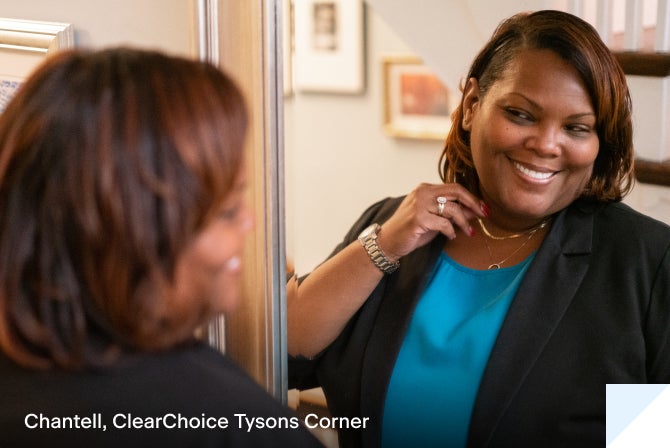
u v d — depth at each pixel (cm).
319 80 188
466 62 204
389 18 198
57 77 75
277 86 133
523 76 125
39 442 81
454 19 201
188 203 73
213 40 133
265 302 138
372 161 184
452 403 132
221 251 79
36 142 73
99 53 77
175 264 74
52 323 76
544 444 125
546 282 129
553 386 125
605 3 198
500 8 196
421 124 192
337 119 185
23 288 76
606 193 132
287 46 133
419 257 143
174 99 73
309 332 142
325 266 144
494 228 139
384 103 190
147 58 76
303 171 177
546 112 124
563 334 126
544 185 128
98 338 78
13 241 75
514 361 127
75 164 72
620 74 124
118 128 72
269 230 136
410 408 135
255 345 140
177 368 81
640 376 123
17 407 81
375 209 156
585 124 124
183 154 72
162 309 76
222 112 75
